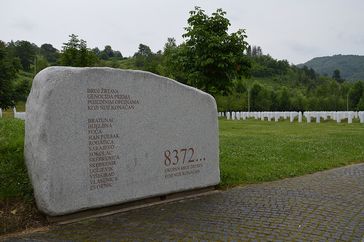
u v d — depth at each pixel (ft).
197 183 25.57
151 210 21.93
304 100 231.91
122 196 21.77
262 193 25.75
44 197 19.10
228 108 184.03
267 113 117.19
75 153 20.01
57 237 17.70
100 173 20.92
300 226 19.30
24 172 23.43
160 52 260.62
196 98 25.63
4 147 27.30
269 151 41.06
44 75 19.48
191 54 43.14
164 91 23.91
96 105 20.85
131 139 22.26
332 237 17.87
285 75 425.28
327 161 37.19
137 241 17.24
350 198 24.50
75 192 19.97
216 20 42.34
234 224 19.56
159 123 23.62
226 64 41.52
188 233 18.26
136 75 22.57
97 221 19.94
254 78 392.68
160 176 23.62
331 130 69.72
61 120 19.54
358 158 39.81
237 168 32.27
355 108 222.89
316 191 26.27
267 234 18.20
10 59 94.58
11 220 19.19
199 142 25.77
